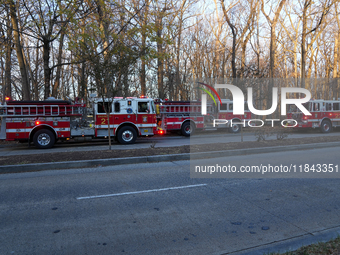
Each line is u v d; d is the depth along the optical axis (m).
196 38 26.98
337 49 27.66
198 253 3.39
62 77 28.92
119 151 10.45
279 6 20.64
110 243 3.67
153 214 4.64
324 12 20.30
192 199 5.37
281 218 4.40
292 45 29.81
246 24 22.31
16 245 3.64
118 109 14.69
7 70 21.05
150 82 26.72
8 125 13.16
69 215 4.63
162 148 11.14
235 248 3.49
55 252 3.46
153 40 14.88
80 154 9.84
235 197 5.47
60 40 17.94
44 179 7.02
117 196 5.59
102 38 13.88
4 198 5.54
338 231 3.89
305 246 3.30
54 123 13.72
